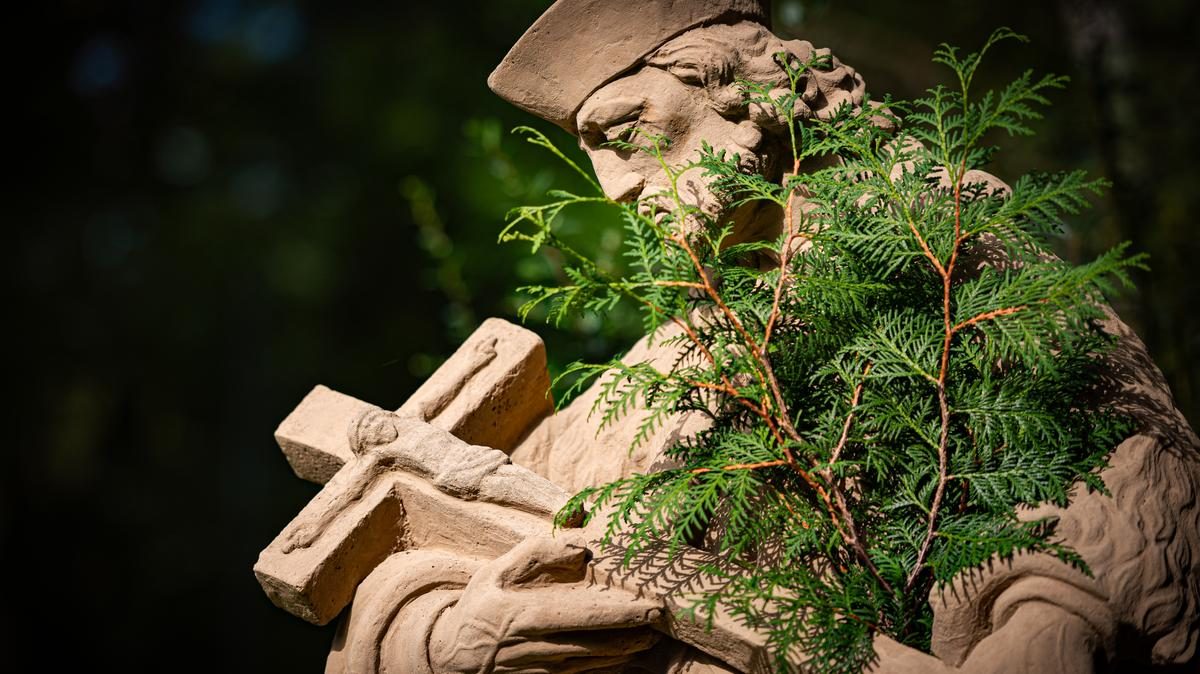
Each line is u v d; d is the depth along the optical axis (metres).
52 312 11.55
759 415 2.55
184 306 11.76
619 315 4.56
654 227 2.44
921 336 2.50
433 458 2.83
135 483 11.41
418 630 2.59
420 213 4.87
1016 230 2.45
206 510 11.37
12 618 10.74
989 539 2.33
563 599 2.50
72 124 11.21
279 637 10.89
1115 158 4.38
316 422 3.20
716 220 2.78
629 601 2.51
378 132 10.23
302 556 2.74
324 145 11.16
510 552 2.56
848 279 2.56
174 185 11.93
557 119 2.97
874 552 2.52
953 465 2.48
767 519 2.50
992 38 2.43
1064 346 2.38
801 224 2.65
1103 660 2.29
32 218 11.45
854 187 2.55
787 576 2.41
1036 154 4.77
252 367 11.49
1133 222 4.30
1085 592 2.27
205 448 11.50
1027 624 2.28
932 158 2.51
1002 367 2.56
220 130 11.67
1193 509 2.42
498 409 3.14
